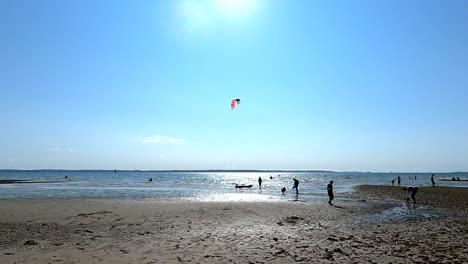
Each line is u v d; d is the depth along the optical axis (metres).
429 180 95.75
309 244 11.02
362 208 22.86
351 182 82.50
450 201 28.58
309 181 90.38
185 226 14.53
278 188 51.84
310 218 17.56
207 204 23.39
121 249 10.13
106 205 22.31
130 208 20.70
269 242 11.30
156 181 82.69
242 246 10.63
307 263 8.66
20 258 8.99
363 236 12.57
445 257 9.23
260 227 14.46
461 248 10.41
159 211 19.36
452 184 66.38
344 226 15.11
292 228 14.34
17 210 19.34
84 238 11.86
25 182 66.69
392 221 16.86
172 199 28.84
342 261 8.86
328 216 18.48
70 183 64.62
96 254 9.50
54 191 40.12
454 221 16.94
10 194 34.75
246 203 24.55
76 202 24.31
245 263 8.65
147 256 9.30
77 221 15.73
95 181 77.06
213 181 86.81
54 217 16.89
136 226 14.48
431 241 11.58
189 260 8.89
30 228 13.86
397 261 8.84
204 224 15.09
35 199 27.16
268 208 21.45
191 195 34.50
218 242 11.23
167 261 8.78
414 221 16.92
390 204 25.94
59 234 12.59
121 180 86.12
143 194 35.66
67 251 9.84
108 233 12.86
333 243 11.20
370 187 53.12
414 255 9.48
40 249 10.11
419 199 30.53
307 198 31.27
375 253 9.75
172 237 12.08
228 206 22.22
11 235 12.35
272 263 8.66
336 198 31.64
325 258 9.17
